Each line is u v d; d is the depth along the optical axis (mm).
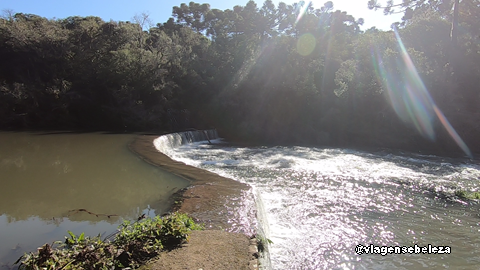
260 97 32281
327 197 10492
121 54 29922
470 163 17406
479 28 30406
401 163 17016
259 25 50375
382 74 26297
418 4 26906
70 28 39062
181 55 36062
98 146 17672
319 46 35312
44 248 3908
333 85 31344
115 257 4266
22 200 8531
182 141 23953
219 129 31391
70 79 31656
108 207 8031
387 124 26703
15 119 28016
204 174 11398
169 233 5121
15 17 39594
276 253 6770
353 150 22156
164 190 9469
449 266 6492
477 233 7938
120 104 30109
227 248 4941
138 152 15695
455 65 26719
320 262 6516
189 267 4242
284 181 12375
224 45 38500
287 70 32469
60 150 16422
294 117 30719
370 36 27797
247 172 13789
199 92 34188
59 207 7980
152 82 31953
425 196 10844
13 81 30547
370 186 11992
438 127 24797
